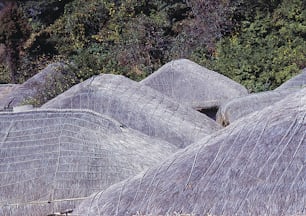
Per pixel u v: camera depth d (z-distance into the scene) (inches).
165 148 476.4
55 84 943.7
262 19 1168.8
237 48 1093.8
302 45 1105.4
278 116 352.8
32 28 1453.0
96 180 442.6
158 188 356.2
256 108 658.2
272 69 1034.7
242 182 334.0
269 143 342.3
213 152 357.4
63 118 477.7
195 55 1151.6
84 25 1328.7
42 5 1486.2
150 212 346.6
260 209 320.8
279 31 1141.7
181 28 1240.8
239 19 1197.7
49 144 462.0
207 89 813.9
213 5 1215.6
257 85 1008.2
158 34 1196.5
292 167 327.0
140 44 1169.4
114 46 1237.1
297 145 333.1
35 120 478.0
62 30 1392.7
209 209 332.5
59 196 438.9
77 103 620.7
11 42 1413.6
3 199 440.1
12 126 474.9
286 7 1169.4
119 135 477.7
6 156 456.8
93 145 462.0
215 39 1172.5
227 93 807.1
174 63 852.6
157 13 1286.9
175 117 593.6
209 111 808.9
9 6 1487.5
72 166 449.1
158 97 621.6
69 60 1153.4
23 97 957.2
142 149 467.5
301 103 352.5
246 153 345.1
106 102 613.3
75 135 466.3
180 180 352.2
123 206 358.0
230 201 330.3
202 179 346.3
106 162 452.1
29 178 446.0
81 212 371.9
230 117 660.1
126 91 624.7
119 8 1322.6
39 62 1354.6
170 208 342.6
